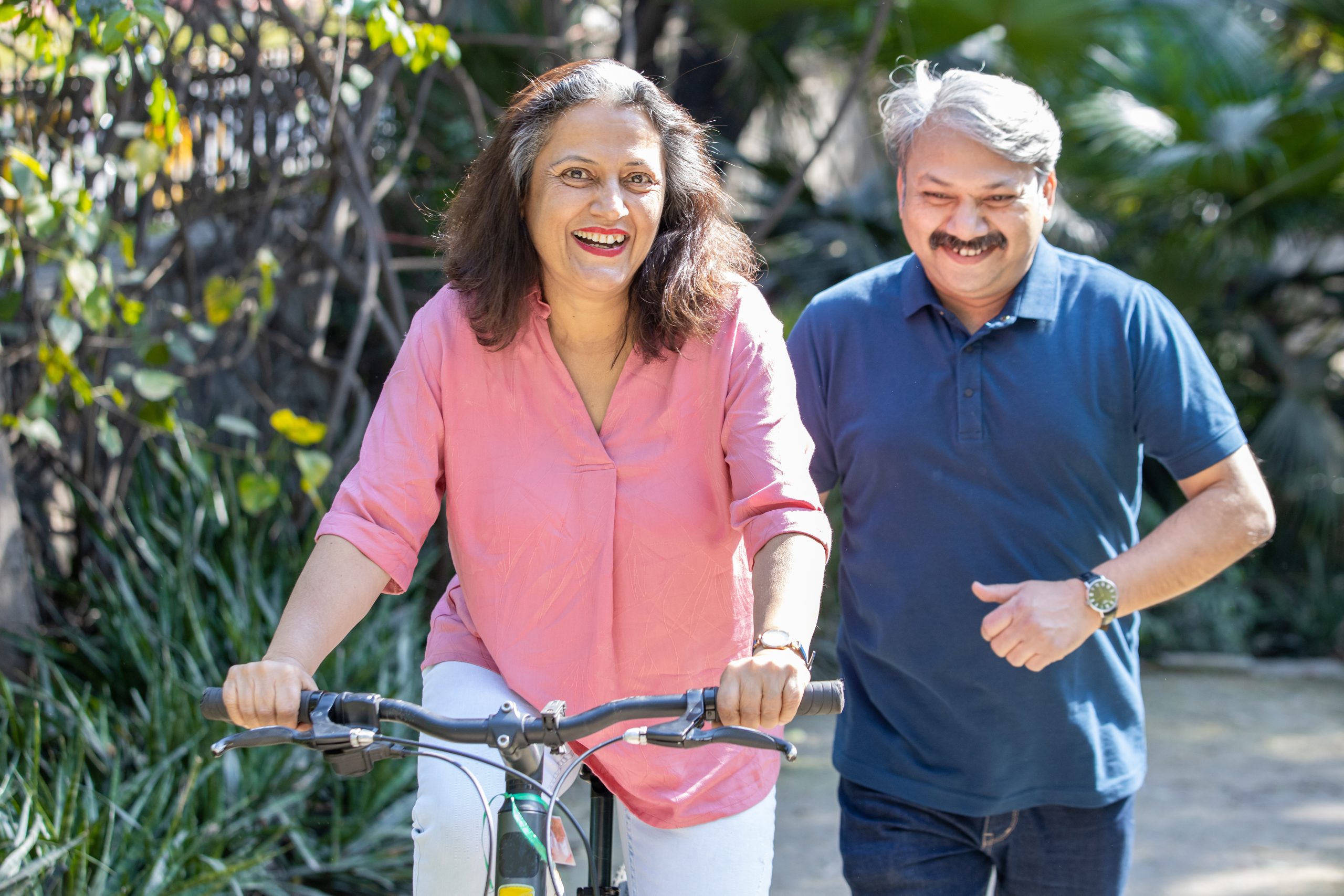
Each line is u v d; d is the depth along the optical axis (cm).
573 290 192
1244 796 551
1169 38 762
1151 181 752
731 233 209
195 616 405
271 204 500
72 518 477
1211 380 233
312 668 175
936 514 238
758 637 174
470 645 207
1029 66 690
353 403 619
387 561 188
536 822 168
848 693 253
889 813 244
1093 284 239
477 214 200
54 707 365
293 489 528
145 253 470
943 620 237
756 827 201
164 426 405
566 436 198
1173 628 827
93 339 431
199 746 366
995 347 238
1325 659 833
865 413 245
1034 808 239
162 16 303
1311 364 865
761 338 201
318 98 527
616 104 191
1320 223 782
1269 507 229
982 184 229
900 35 669
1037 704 233
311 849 375
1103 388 235
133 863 323
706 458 201
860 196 852
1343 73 781
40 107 428
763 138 854
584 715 158
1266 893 440
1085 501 236
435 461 200
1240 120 761
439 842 176
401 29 358
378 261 502
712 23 663
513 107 198
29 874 274
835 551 673
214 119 500
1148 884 449
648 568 197
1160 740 641
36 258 410
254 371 574
